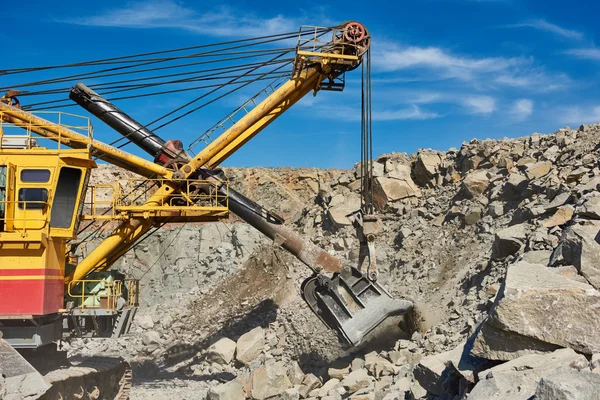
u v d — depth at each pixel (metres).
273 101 19.09
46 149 13.08
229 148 19.52
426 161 26.91
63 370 13.36
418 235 22.86
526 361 7.11
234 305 25.28
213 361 20.75
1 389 10.29
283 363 18.38
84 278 16.91
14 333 12.22
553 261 11.65
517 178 20.83
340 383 15.05
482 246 19.52
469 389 7.85
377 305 17.06
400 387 12.48
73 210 13.10
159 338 23.91
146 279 32.28
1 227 12.50
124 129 19.62
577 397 5.28
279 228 18.92
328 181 32.81
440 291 18.67
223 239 32.50
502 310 7.45
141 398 16.88
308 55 18.50
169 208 18.48
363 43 18.83
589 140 20.89
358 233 18.45
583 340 7.14
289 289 24.33
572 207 15.95
